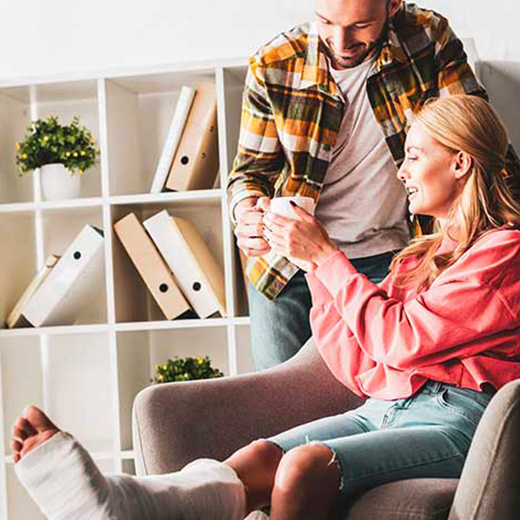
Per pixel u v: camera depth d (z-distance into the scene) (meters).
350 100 2.64
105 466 3.68
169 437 2.19
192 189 3.47
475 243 2.11
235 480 1.88
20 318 3.60
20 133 3.75
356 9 2.30
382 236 2.69
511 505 1.64
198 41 3.66
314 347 2.41
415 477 1.88
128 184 3.60
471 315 1.99
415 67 2.61
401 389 2.04
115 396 3.41
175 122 3.46
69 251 3.52
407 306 2.05
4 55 3.79
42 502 1.70
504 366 1.99
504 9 3.46
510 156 2.49
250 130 2.73
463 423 1.94
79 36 3.74
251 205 2.64
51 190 3.56
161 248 3.45
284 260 2.74
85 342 3.77
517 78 3.45
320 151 2.64
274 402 2.31
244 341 3.54
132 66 3.61
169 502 1.75
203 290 3.42
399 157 2.62
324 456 1.81
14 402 3.59
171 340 3.70
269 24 3.62
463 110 2.17
